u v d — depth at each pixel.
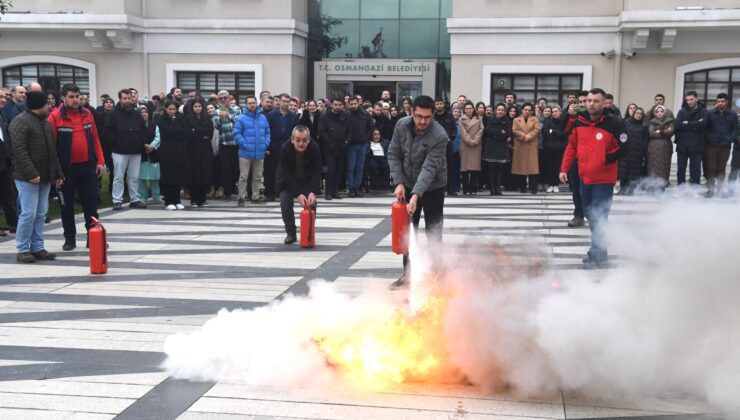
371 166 14.92
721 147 14.02
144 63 21.20
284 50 20.80
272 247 8.97
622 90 19.16
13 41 21.52
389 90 21.94
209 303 6.31
